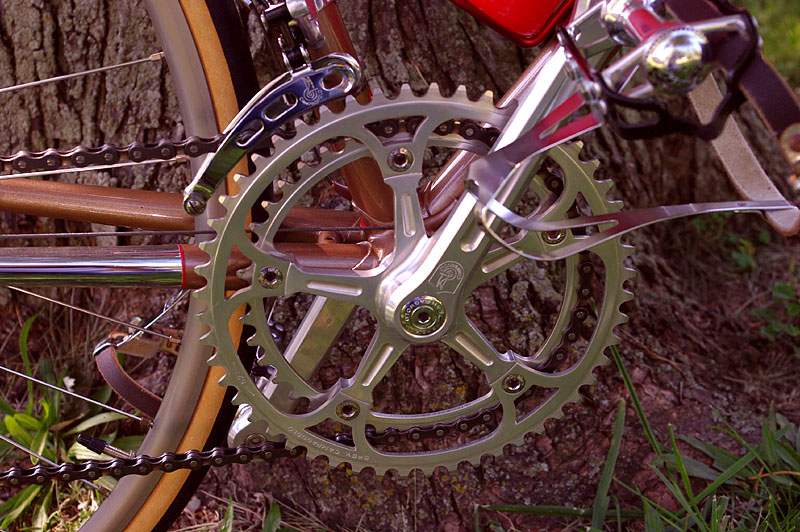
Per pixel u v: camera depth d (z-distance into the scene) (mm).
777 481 1494
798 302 1989
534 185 1185
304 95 1041
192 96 1202
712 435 1629
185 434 1326
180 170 1640
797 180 899
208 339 1163
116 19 1591
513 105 1106
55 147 1678
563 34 883
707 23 825
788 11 3383
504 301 1658
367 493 1597
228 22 1197
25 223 1724
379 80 1607
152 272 1154
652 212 1083
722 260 2246
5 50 1631
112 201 1215
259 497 1627
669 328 1862
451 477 1601
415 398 1628
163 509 1385
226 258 1113
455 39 1639
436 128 1134
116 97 1629
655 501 1567
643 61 829
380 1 1597
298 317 1617
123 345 1336
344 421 1238
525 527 1566
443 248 1104
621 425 1547
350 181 1184
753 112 2283
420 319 1131
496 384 1250
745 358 1896
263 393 1267
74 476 1292
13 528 1579
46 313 1801
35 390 1779
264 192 1236
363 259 1194
